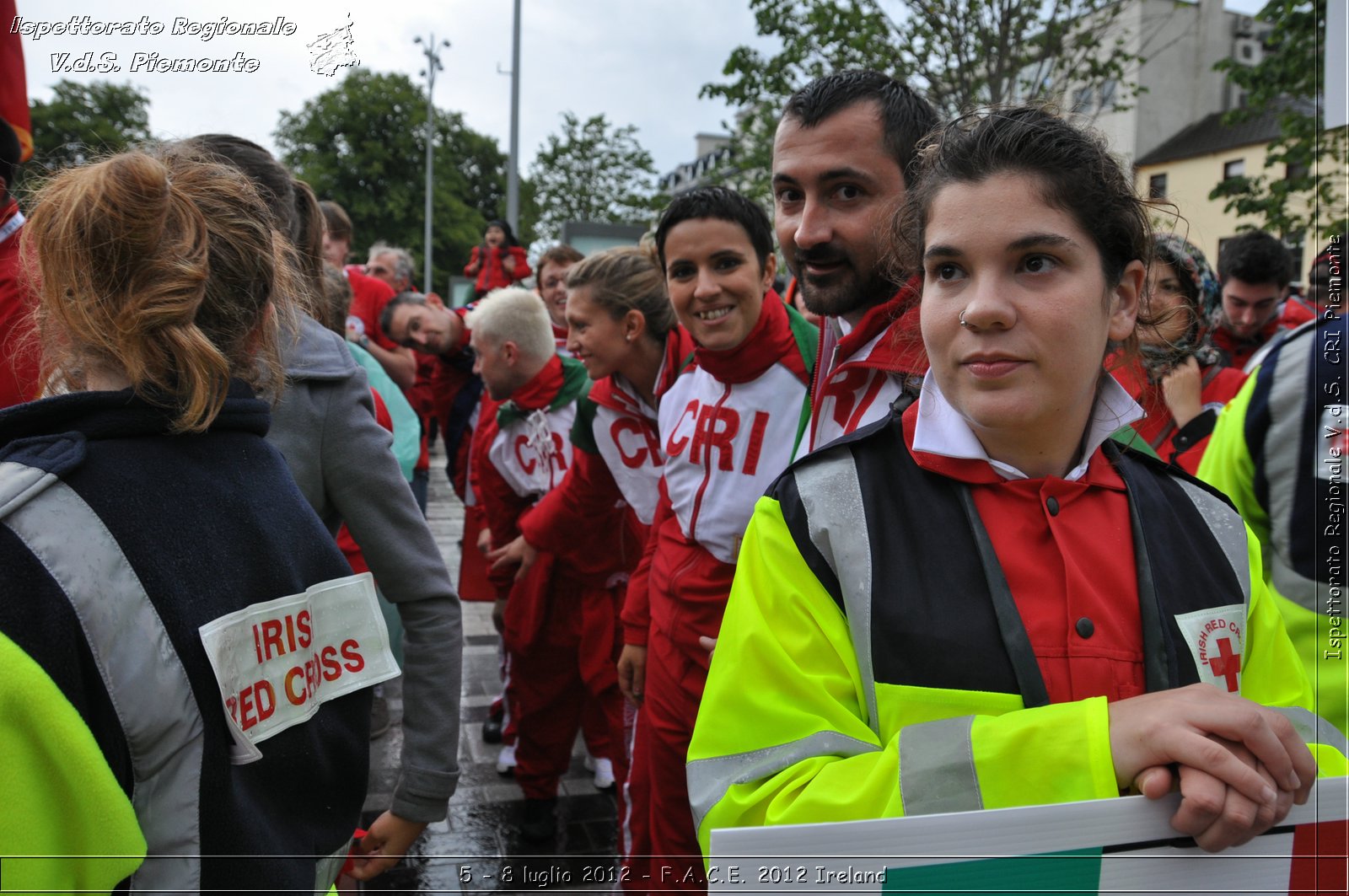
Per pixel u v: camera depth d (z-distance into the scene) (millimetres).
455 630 1625
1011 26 9133
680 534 2053
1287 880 844
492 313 3207
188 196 979
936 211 980
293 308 1266
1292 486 1688
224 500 965
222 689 895
